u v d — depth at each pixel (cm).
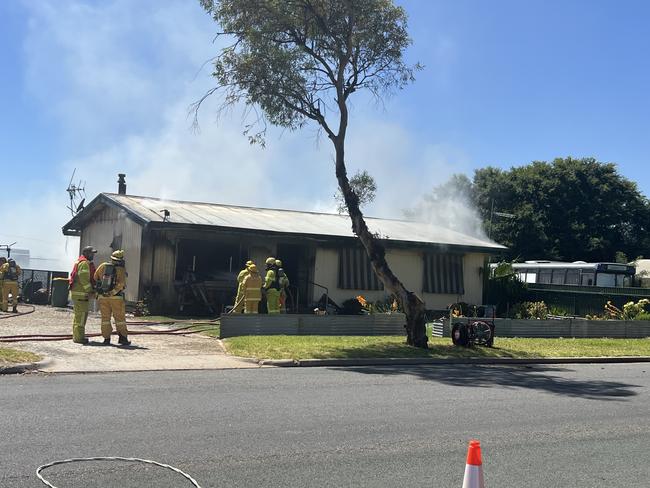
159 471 567
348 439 704
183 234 2220
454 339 1678
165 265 2189
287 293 2327
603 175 5619
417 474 594
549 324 2103
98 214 2580
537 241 5350
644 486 591
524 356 1600
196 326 1819
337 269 2461
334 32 1577
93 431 688
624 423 849
